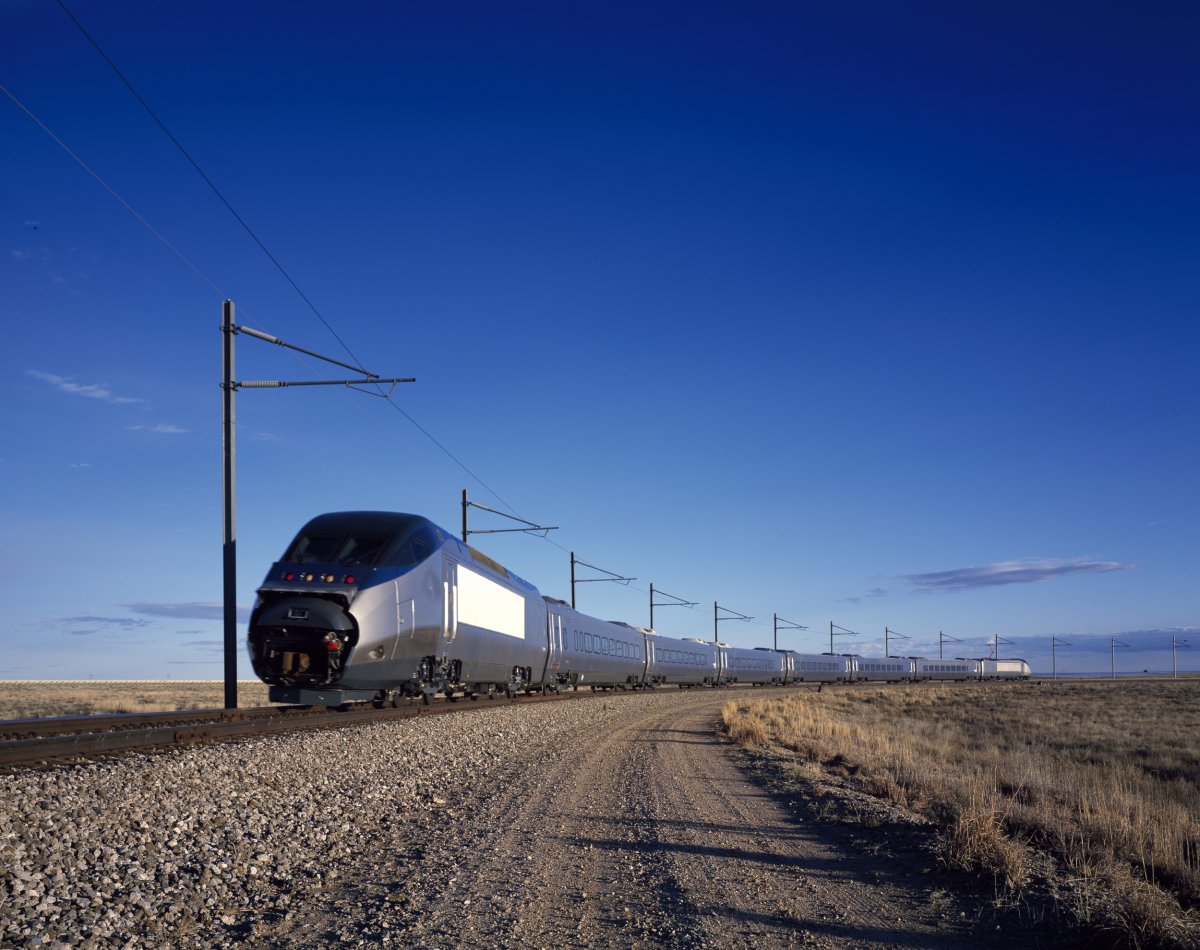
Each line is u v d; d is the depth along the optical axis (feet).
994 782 47.96
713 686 239.30
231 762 36.29
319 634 60.70
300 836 29.09
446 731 62.03
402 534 69.51
